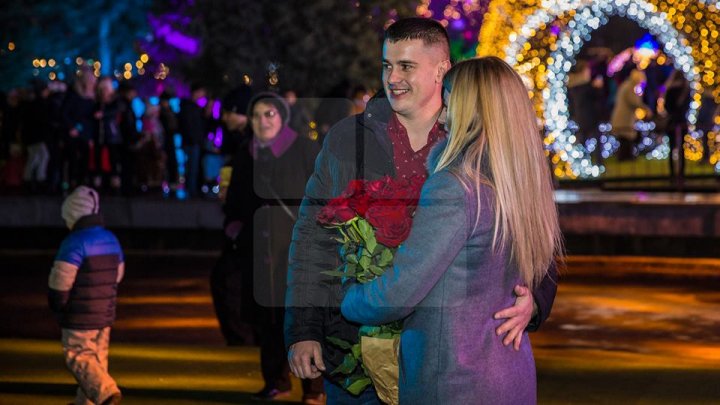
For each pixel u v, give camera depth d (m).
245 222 10.52
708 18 30.05
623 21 42.16
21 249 22.91
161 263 20.41
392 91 6.12
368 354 5.55
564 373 11.17
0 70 52.00
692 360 12.16
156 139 29.66
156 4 36.53
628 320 14.89
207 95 30.31
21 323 14.88
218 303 12.44
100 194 27.23
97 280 9.27
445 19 41.50
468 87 5.32
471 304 5.25
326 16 32.16
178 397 10.11
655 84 37.53
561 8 29.23
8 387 10.49
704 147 31.41
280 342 10.02
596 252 21.22
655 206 21.14
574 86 30.72
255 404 9.90
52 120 28.00
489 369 5.25
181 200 22.92
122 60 56.31
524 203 5.28
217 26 33.09
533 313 5.48
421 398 5.29
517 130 5.30
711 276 18.78
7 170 31.53
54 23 54.56
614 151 34.19
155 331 14.15
